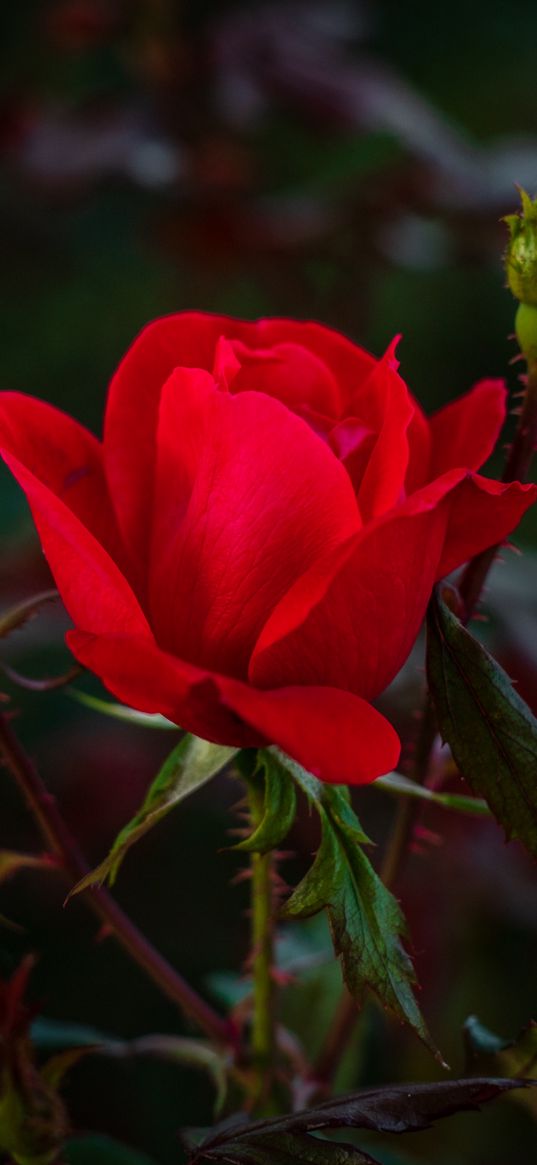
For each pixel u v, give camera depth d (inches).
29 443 18.9
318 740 16.7
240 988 25.2
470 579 19.4
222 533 17.7
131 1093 34.1
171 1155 32.9
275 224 36.6
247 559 17.7
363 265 37.4
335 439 18.1
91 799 35.9
